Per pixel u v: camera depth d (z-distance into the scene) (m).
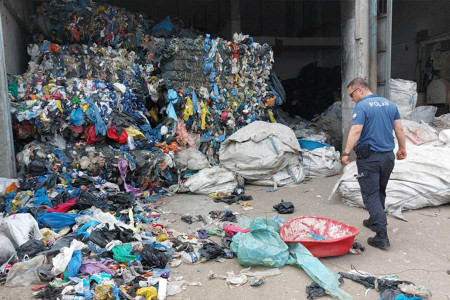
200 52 7.16
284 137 6.58
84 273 3.44
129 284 3.27
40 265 3.48
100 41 7.75
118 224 4.29
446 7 11.04
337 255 3.77
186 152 6.67
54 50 7.09
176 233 4.45
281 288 3.25
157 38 8.26
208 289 3.27
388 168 3.91
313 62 14.17
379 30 7.16
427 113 8.77
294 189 6.26
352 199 5.20
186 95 7.03
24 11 8.11
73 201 4.96
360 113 3.83
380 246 3.95
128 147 6.18
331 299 3.09
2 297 3.16
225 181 6.14
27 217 4.12
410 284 3.16
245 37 7.78
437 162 5.11
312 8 13.64
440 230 4.39
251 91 7.81
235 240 3.80
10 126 5.45
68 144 5.96
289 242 3.67
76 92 6.12
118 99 6.48
